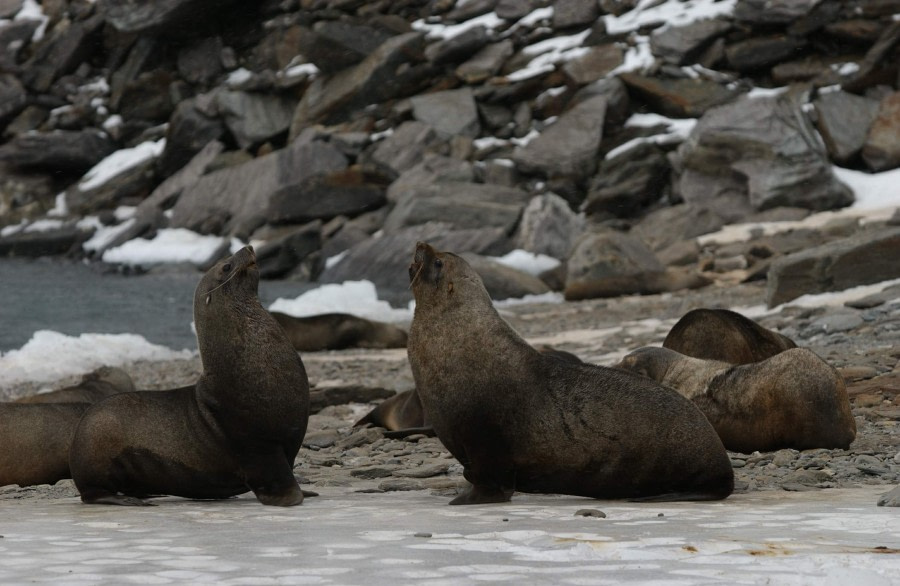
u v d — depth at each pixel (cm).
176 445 2180
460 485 2314
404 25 14462
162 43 15688
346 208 12244
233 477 2178
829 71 12238
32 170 15062
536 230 10719
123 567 1306
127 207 14212
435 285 2138
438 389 2114
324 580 1195
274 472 2148
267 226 12488
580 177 11962
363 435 3186
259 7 15562
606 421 1970
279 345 2167
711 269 9206
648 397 1961
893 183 10712
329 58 14100
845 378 3412
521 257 10450
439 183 12144
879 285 5650
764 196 10512
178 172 14150
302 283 11131
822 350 4078
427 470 2539
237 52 15550
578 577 1188
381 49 13862
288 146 13775
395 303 9281
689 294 8212
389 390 4075
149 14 15288
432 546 1419
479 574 1217
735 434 2623
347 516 1798
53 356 5959
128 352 6312
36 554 1430
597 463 1984
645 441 1942
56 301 9850
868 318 4734
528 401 2039
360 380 4791
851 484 2156
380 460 2845
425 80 13888
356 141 13275
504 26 14125
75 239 13612
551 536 1465
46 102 15712
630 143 12081
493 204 11331
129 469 2191
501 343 2089
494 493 2036
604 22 13600
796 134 10694
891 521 1560
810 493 2011
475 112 13262
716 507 1794
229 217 13012
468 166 12319
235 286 2150
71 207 14375
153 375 5509
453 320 2112
